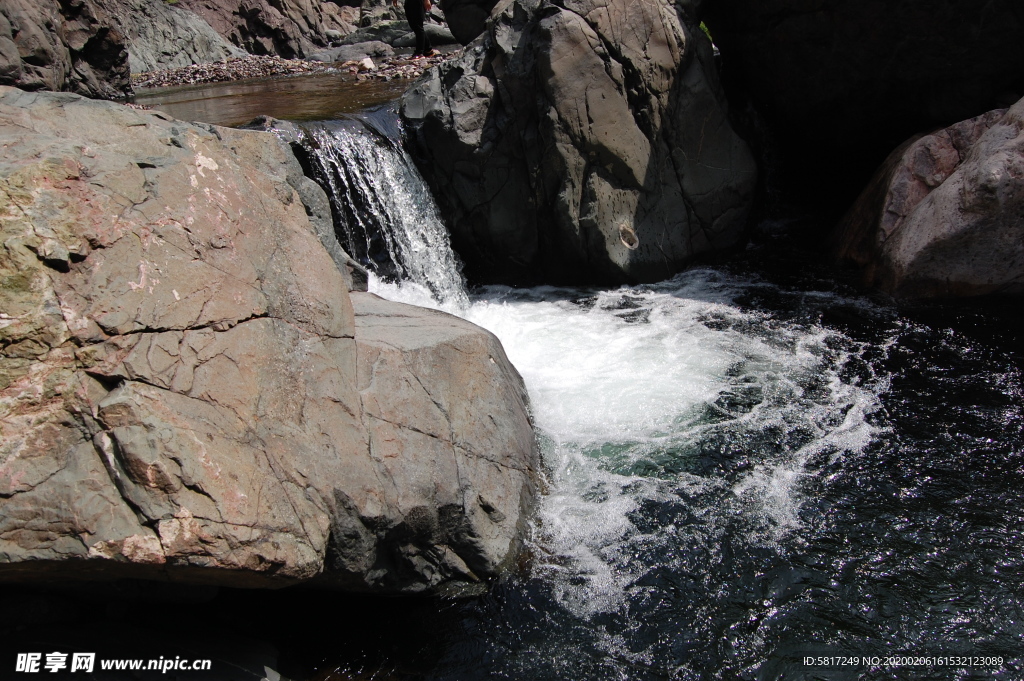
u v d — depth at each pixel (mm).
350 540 3795
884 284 7480
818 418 5785
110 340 3326
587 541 4664
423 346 4605
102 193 3545
